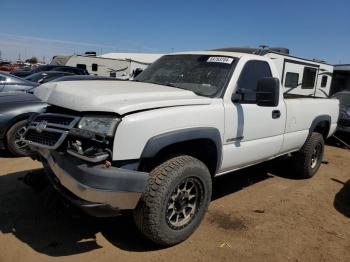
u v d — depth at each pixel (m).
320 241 4.16
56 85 3.87
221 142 4.12
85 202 3.19
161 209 3.46
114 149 3.16
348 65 18.78
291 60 13.34
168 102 3.62
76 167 3.21
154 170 3.50
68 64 24.81
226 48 5.76
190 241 3.88
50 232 3.85
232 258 3.64
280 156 5.77
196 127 3.73
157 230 3.50
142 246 3.72
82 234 3.87
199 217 3.92
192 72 4.60
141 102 3.43
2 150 6.71
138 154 3.26
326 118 6.51
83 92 3.52
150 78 4.87
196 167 3.72
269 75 4.96
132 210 3.55
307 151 6.16
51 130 3.44
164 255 3.59
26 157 6.27
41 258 3.39
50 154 3.53
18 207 4.33
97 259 3.45
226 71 4.42
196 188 3.86
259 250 3.84
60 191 3.45
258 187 5.81
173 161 3.60
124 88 3.88
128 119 3.20
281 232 4.28
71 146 3.31
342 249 4.02
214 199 5.13
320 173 6.99
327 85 16.50
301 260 3.73
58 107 3.65
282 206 5.08
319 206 5.21
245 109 4.42
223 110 4.09
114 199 3.17
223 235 4.07
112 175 3.12
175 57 5.10
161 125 3.39
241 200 5.18
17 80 10.24
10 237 3.69
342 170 7.45
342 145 10.64
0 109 5.98
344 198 5.63
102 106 3.26
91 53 26.34
